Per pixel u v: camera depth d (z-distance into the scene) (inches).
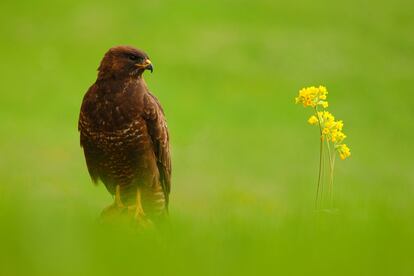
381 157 1456.7
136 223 352.5
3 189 290.5
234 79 1774.1
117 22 2038.6
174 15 2044.8
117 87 402.6
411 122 1632.6
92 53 1909.4
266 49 1891.0
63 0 2137.1
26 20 2047.2
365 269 196.5
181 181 1233.4
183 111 1642.5
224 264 196.7
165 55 1879.9
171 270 191.6
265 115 1627.7
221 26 1998.0
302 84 1763.0
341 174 1302.9
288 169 1342.3
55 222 223.1
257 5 2096.5
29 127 1540.4
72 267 187.6
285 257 201.8
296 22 2030.0
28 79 1777.8
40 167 1290.6
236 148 1456.7
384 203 282.4
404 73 1812.3
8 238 202.2
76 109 1664.6
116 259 194.9
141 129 408.2
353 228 237.1
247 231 232.5
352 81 1782.7
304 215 268.1
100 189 906.7
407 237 222.8
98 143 411.2
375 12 2086.6
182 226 246.4
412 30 2012.8
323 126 359.9
